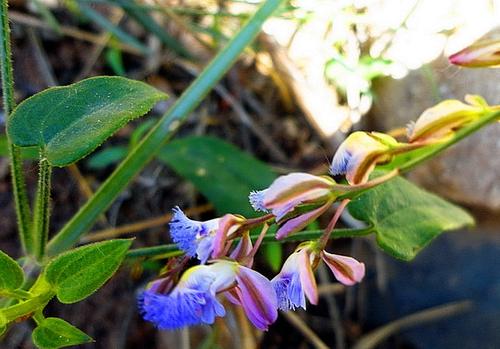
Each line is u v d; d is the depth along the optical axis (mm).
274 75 136
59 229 121
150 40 139
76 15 136
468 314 124
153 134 92
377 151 65
